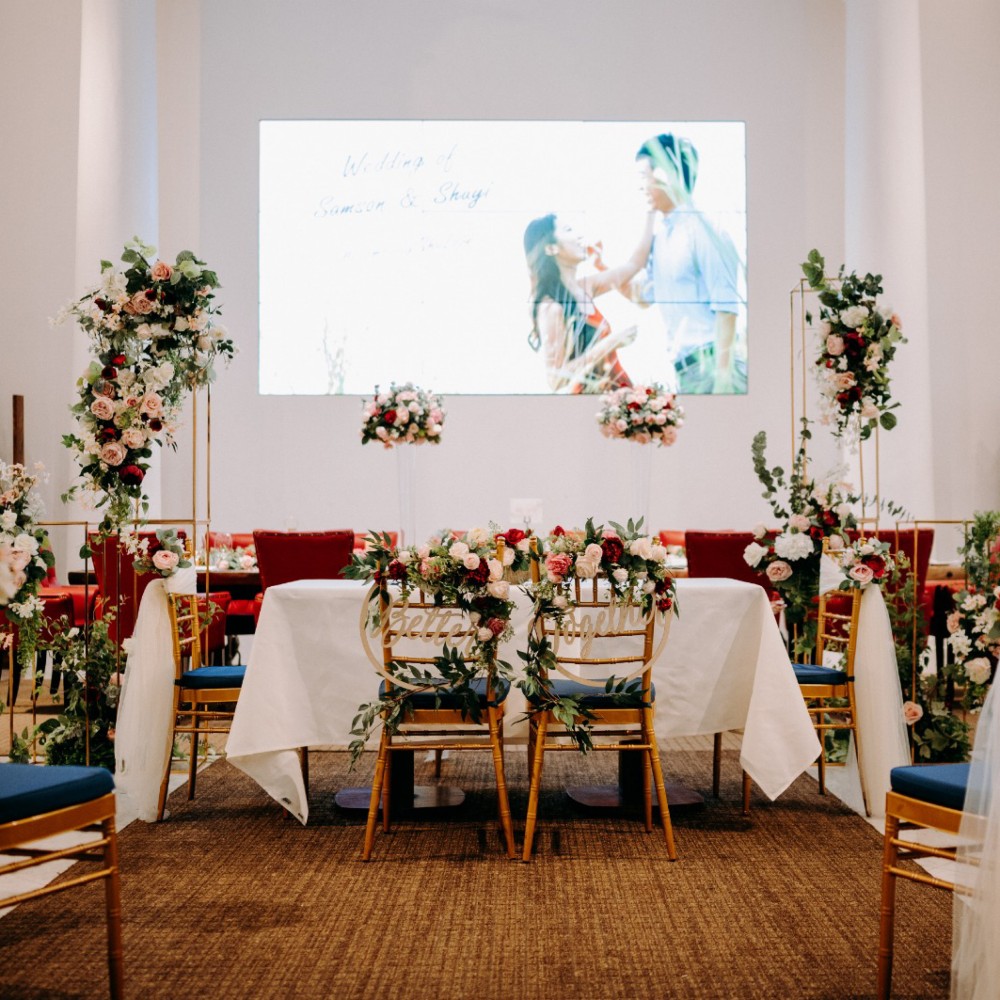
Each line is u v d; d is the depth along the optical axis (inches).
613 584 130.2
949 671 173.3
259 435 340.2
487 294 340.5
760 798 160.4
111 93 292.2
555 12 343.0
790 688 143.0
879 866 126.6
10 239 276.7
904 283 283.6
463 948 101.7
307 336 340.5
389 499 340.5
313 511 340.2
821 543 175.2
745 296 341.4
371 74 341.7
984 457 270.1
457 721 131.8
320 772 176.4
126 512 162.1
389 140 340.8
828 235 342.0
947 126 271.4
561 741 158.2
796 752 141.2
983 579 170.1
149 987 93.0
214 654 237.9
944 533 267.9
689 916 110.2
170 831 141.9
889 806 89.8
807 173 341.7
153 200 327.9
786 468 339.3
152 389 161.3
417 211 340.5
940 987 93.0
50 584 240.7
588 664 137.7
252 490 340.2
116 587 176.9
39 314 276.4
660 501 340.8
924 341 271.1
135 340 167.5
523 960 99.0
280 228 340.5
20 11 277.0
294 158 340.5
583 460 340.2
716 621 149.2
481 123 341.4
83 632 172.9
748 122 342.3
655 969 97.0
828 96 341.7
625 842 136.6
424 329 339.9
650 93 342.0
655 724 147.3
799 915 110.3
